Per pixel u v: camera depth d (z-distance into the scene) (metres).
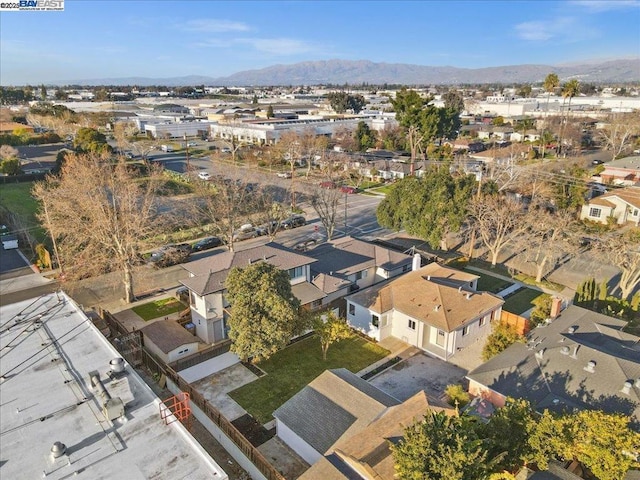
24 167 91.44
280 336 28.66
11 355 24.30
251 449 21.66
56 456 17.22
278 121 137.88
